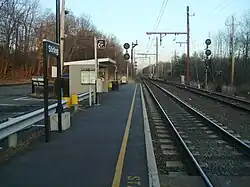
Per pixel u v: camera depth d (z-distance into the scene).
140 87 52.25
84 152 9.50
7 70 73.44
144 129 13.07
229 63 54.97
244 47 54.91
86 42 88.06
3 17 72.00
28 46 82.75
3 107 21.14
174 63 113.75
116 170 7.79
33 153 9.36
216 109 23.80
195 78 82.00
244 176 8.37
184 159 9.93
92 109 20.42
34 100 27.14
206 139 13.09
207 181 7.27
